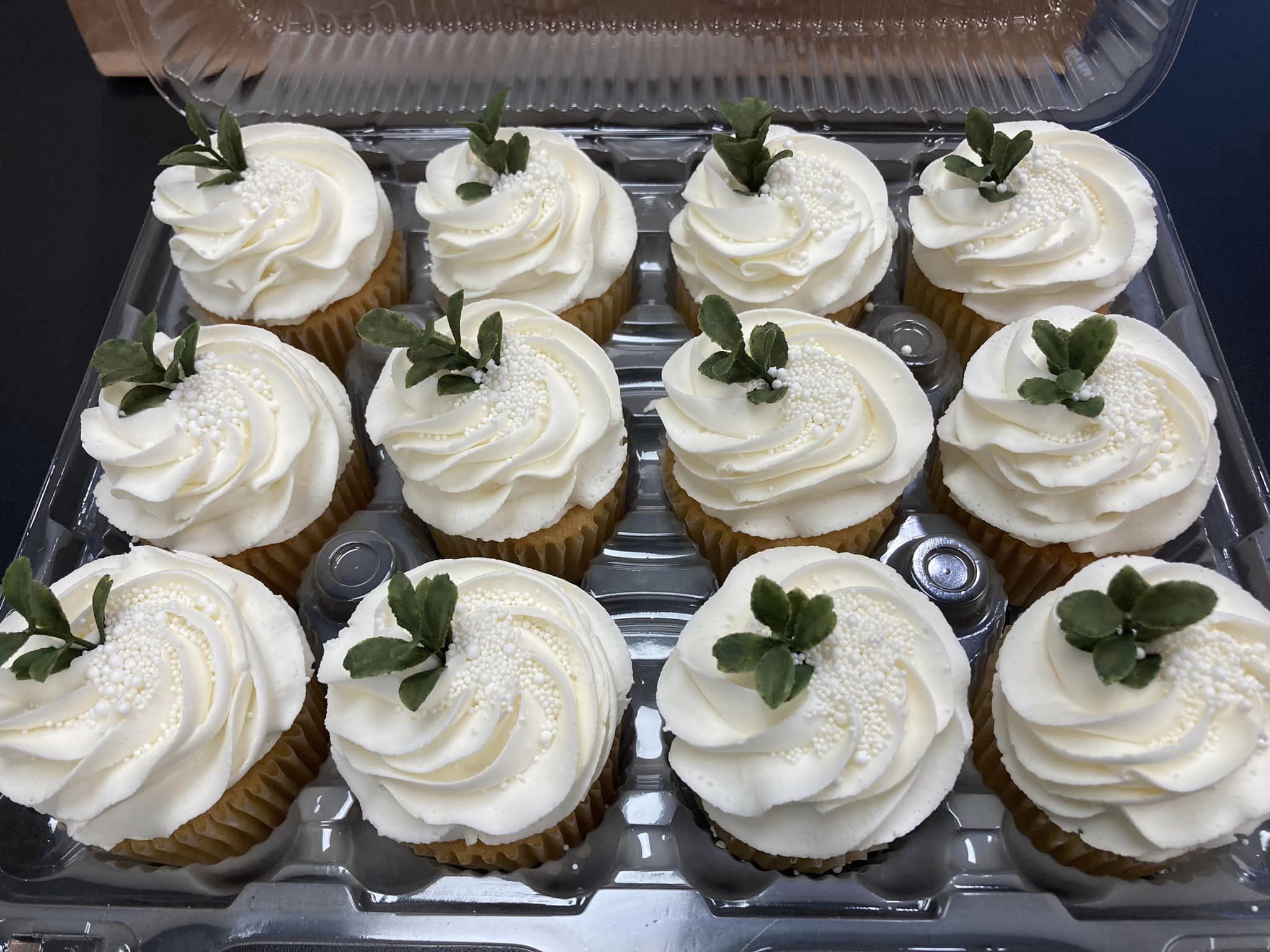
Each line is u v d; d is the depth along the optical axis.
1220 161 0.38
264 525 0.26
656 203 0.35
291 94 0.35
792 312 0.27
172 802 0.22
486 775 0.21
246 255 0.29
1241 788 0.20
